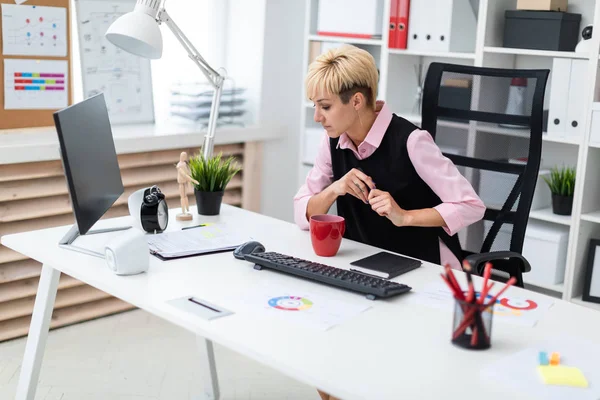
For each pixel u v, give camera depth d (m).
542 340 1.47
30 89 3.21
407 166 2.14
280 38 3.86
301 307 1.58
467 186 2.10
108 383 2.71
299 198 2.28
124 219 2.28
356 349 1.39
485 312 1.40
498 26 3.27
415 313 1.59
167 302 1.59
